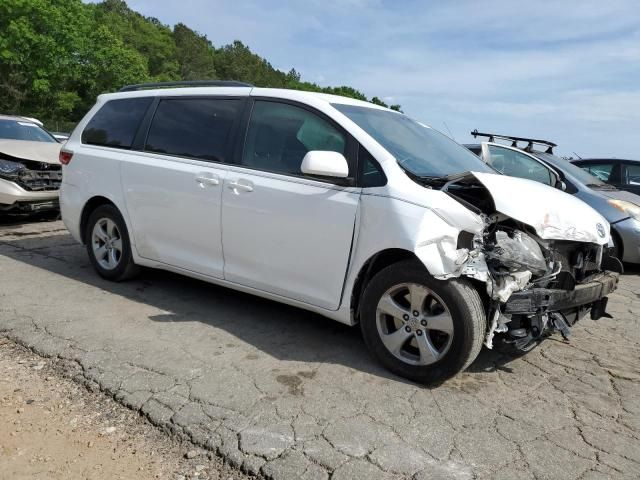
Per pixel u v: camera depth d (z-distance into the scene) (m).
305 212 3.69
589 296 3.64
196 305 4.66
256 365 3.56
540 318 3.29
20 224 7.93
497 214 3.44
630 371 3.81
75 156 5.32
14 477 2.41
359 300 3.68
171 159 4.54
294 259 3.79
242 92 4.31
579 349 4.20
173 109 4.73
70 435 2.73
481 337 3.23
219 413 2.95
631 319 5.06
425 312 3.36
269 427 2.84
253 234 3.97
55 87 40.34
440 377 3.31
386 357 3.51
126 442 2.70
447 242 3.14
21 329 3.94
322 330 4.24
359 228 3.46
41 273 5.39
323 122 3.83
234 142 4.20
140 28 87.56
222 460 2.58
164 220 4.55
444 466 2.59
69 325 4.06
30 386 3.18
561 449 2.79
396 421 2.96
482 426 2.97
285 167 3.89
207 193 4.20
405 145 3.90
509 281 3.26
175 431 2.78
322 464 2.56
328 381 3.39
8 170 7.21
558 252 3.62
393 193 3.36
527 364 3.84
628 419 3.14
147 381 3.26
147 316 4.35
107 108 5.30
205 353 3.71
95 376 3.29
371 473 2.51
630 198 7.52
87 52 44.59
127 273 5.06
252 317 4.45
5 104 38.38
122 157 4.88
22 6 35.22
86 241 5.38
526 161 7.41
